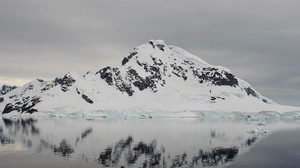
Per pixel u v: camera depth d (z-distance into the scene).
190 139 198.62
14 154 142.25
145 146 169.12
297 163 128.38
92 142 180.88
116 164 125.56
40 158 134.25
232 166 123.75
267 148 163.62
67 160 131.00
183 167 122.50
